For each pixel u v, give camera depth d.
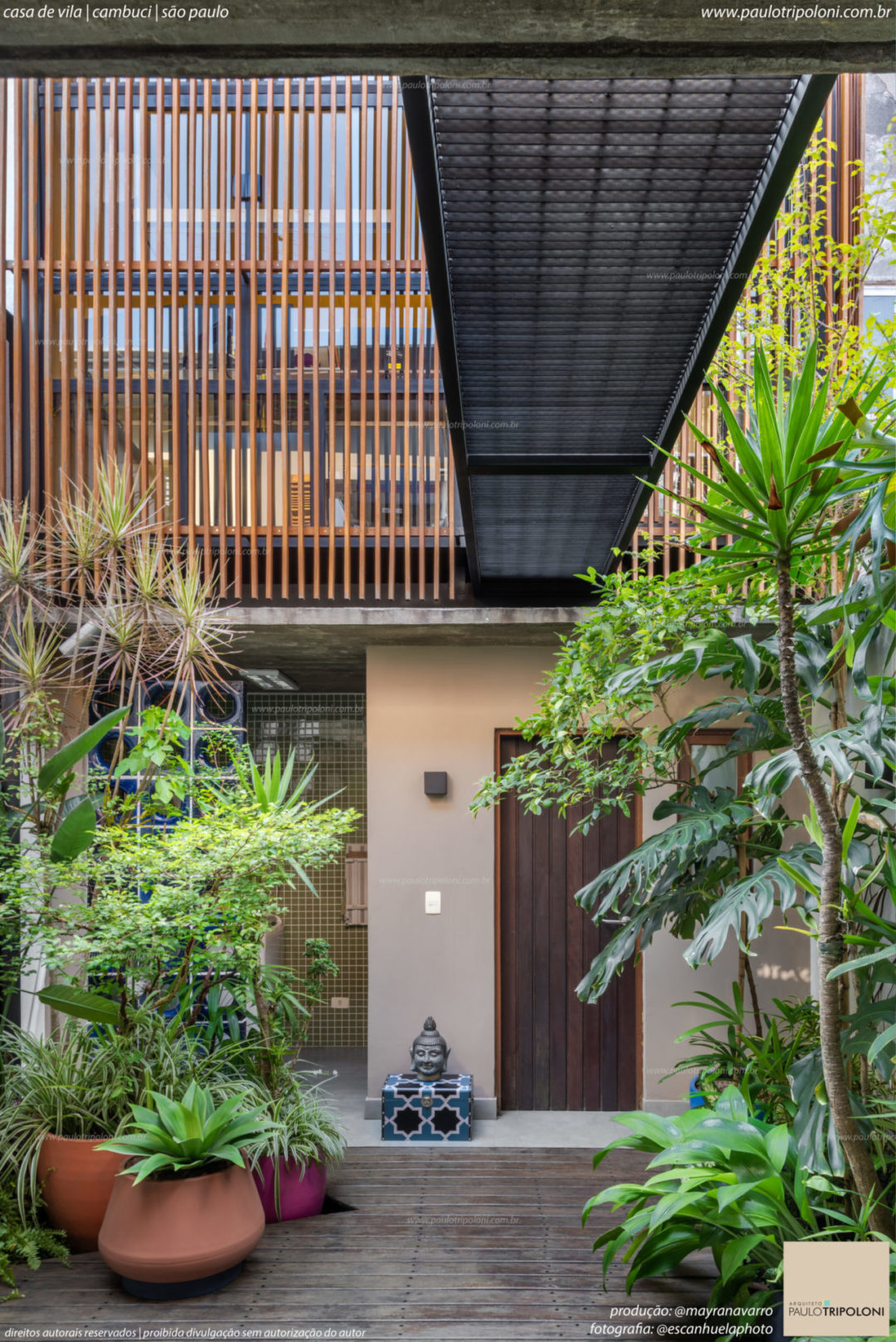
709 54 1.53
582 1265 3.47
